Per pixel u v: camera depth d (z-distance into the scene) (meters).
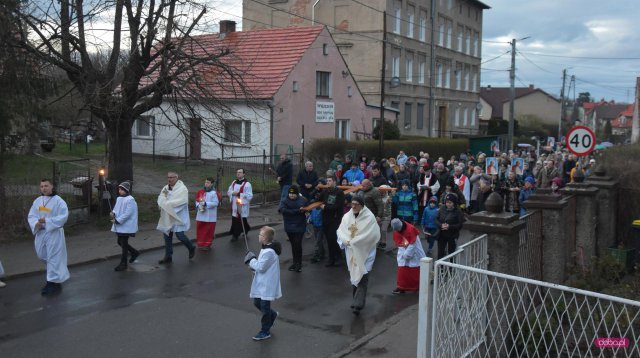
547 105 89.56
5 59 14.60
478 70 62.03
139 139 30.69
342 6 41.38
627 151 13.44
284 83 27.95
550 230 8.76
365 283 9.51
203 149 28.91
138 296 10.15
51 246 10.16
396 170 19.58
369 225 9.49
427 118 49.69
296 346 7.98
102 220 16.02
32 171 15.65
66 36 15.72
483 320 6.60
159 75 17.06
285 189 17.80
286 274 11.97
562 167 22.20
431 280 5.78
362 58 41.03
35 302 9.72
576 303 6.12
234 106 25.89
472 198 17.80
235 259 13.11
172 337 8.23
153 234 15.38
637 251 10.91
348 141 28.28
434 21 48.22
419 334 5.79
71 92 16.98
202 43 17.73
